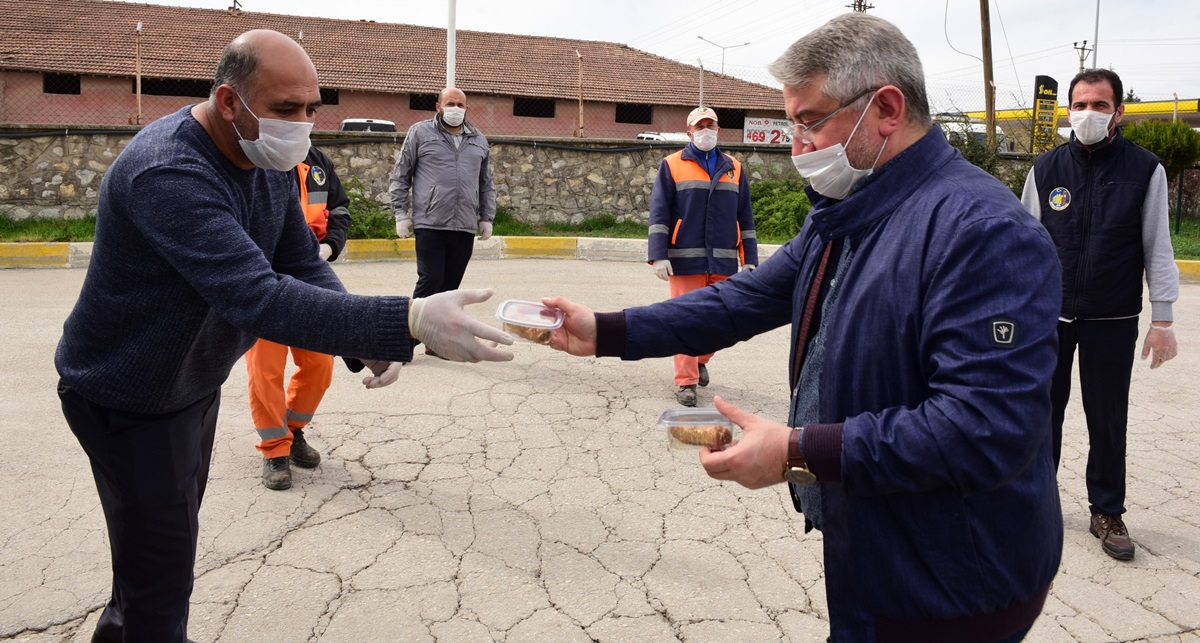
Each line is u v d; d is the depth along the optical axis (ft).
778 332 26.21
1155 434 17.15
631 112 93.81
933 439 4.73
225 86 6.64
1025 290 4.83
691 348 6.93
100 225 6.79
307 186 15.48
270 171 7.60
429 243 21.63
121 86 76.74
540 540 11.62
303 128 6.83
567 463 14.44
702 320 6.85
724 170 19.47
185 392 7.25
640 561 11.13
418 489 13.20
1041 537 5.31
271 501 12.59
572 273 35.68
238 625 9.42
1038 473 5.33
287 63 6.66
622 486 13.53
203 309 6.84
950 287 4.93
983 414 4.66
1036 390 4.70
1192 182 60.70
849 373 5.34
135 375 6.89
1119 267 11.75
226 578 10.39
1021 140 58.23
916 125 5.55
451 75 46.21
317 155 15.92
